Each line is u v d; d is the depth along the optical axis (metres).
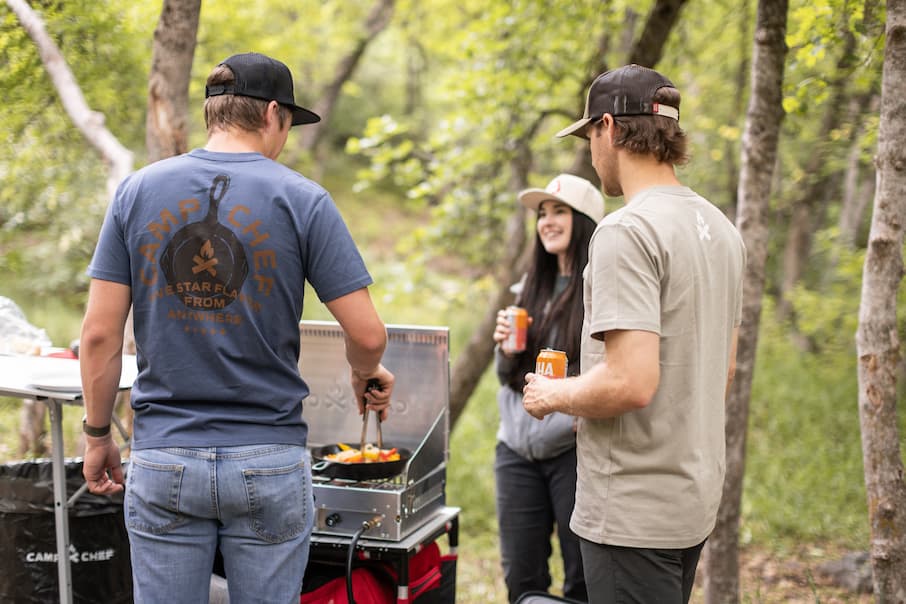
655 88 2.22
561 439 3.28
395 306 14.84
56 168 5.15
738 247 2.35
